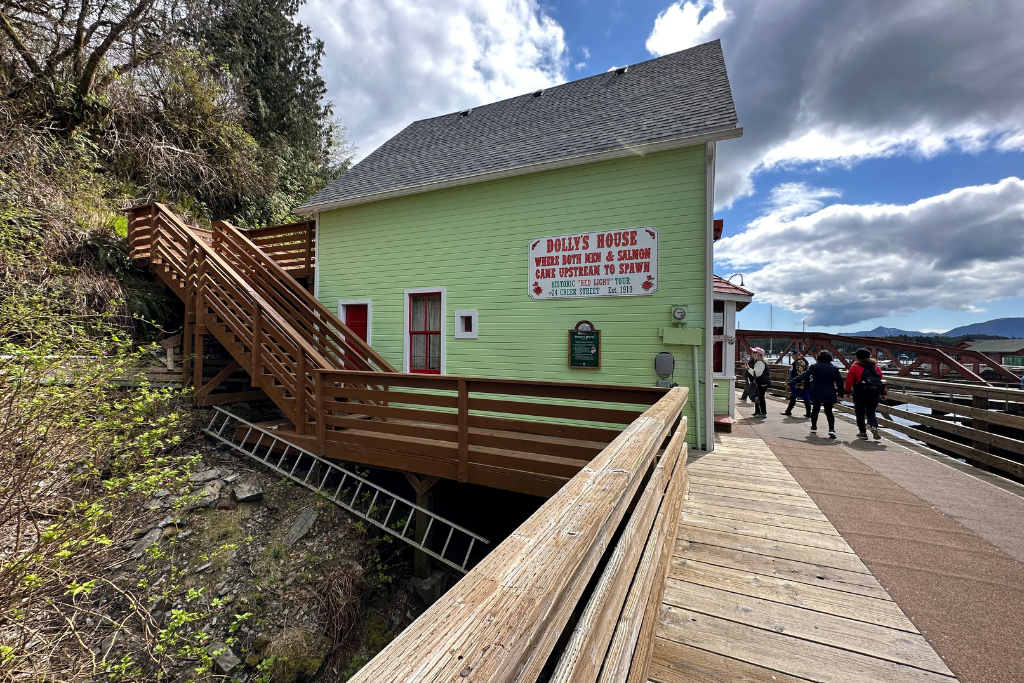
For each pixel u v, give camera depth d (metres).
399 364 7.82
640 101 7.19
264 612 4.02
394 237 7.88
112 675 3.24
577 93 8.62
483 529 5.59
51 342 3.86
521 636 0.56
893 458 5.12
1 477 3.23
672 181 5.88
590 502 1.05
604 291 6.24
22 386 3.35
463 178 6.98
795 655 1.84
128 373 5.30
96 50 9.09
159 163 10.34
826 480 4.27
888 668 1.77
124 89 9.97
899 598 2.27
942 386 5.76
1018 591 2.33
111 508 4.01
